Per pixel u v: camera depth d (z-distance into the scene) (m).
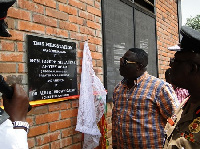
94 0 3.18
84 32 2.97
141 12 4.55
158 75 5.11
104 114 2.94
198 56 1.24
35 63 2.30
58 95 2.53
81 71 2.88
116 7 3.71
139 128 2.45
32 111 2.25
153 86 2.48
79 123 2.64
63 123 2.60
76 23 2.85
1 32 1.06
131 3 4.19
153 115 2.45
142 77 2.57
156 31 5.11
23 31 2.22
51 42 2.48
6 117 0.94
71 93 2.71
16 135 0.96
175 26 6.22
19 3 2.19
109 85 3.43
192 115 1.27
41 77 2.36
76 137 2.76
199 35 1.25
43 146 2.36
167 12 5.74
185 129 1.28
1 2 0.94
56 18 2.57
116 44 3.66
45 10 2.45
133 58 2.53
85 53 2.88
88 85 2.77
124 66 2.56
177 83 1.33
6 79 2.05
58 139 2.53
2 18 0.99
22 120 1.04
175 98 2.40
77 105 2.80
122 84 2.71
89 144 2.73
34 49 2.30
